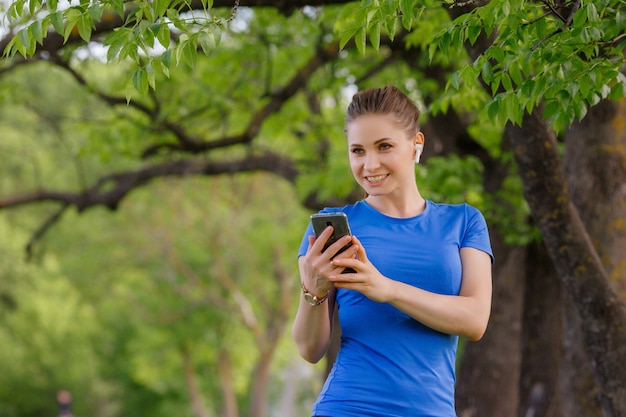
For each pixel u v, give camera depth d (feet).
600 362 17.75
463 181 28.60
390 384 9.70
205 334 95.50
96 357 105.19
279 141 51.19
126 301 100.48
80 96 37.55
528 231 28.37
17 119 63.26
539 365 31.63
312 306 9.71
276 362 100.48
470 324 9.64
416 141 10.23
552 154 17.07
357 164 9.93
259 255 87.45
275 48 35.50
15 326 98.12
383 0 12.50
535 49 13.02
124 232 91.66
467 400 32.01
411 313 9.51
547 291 31.48
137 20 12.48
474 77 13.51
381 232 10.08
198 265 92.73
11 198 42.06
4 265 94.43
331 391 9.95
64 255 98.37
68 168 74.79
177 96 35.88
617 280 18.92
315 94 38.78
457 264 10.03
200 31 12.06
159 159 44.34
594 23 12.49
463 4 13.23
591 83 13.28
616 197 19.02
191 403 103.91
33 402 101.55
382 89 9.96
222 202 79.77
